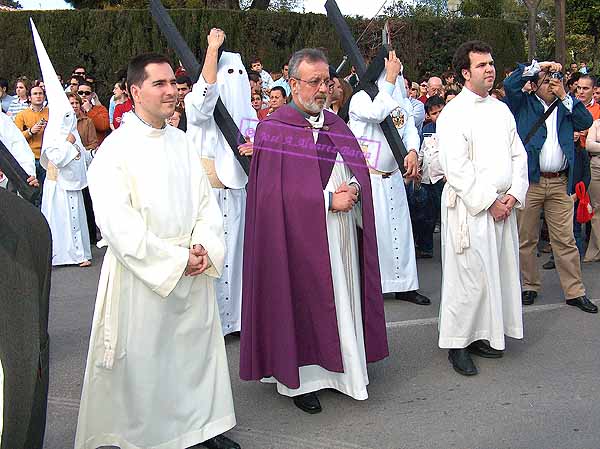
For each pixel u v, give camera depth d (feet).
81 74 33.73
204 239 11.03
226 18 52.54
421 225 26.02
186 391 11.07
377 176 19.81
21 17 52.54
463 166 14.29
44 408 6.00
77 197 25.72
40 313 5.54
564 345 16.44
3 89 35.60
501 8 78.54
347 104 19.60
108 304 10.55
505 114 14.99
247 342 12.85
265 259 12.66
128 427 10.80
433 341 16.99
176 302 10.79
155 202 10.66
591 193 24.17
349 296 13.00
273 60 53.47
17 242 5.51
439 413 13.09
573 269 19.04
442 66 58.08
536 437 12.13
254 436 12.37
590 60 68.80
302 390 13.15
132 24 52.03
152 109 10.69
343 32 18.78
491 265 14.58
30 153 23.91
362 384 12.80
